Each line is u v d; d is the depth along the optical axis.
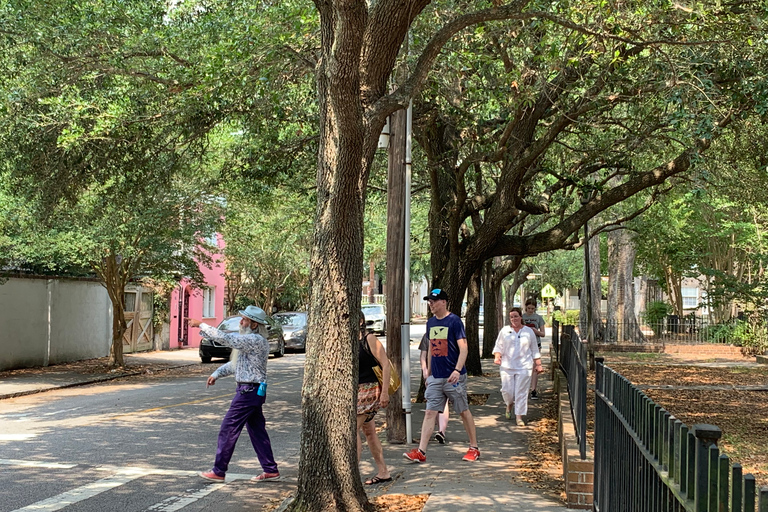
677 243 31.67
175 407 14.65
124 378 21.53
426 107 15.04
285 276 40.47
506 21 12.02
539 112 14.23
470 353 20.72
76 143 13.20
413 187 21.78
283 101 15.62
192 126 14.81
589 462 6.95
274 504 7.67
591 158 16.19
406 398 10.66
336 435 6.55
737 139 14.92
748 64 11.59
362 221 6.86
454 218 15.36
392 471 8.73
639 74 13.46
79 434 11.50
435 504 7.03
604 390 5.79
